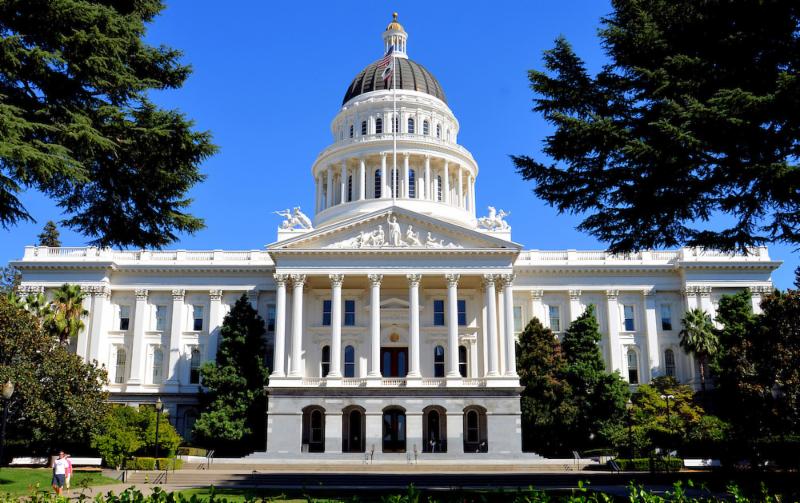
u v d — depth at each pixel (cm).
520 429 6462
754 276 7800
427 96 9600
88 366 5656
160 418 5878
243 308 7219
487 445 6462
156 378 7812
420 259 6925
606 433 6294
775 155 2444
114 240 2727
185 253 8081
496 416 6475
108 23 2433
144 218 2734
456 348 6731
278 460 5950
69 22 2380
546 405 6594
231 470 5438
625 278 7931
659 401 6425
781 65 2486
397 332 7212
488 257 6925
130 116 2578
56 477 3541
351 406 6719
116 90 2528
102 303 7794
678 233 2755
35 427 5212
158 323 7969
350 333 7138
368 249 6881
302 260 6938
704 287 7762
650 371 7675
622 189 2688
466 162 9244
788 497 2292
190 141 2577
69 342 7781
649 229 2762
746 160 2470
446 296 7319
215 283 7969
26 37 2380
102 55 2425
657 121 2548
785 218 2528
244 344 7025
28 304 6694
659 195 2636
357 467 5575
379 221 7044
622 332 7838
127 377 7750
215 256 8069
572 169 2795
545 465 5672
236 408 6738
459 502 1670
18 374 4941
